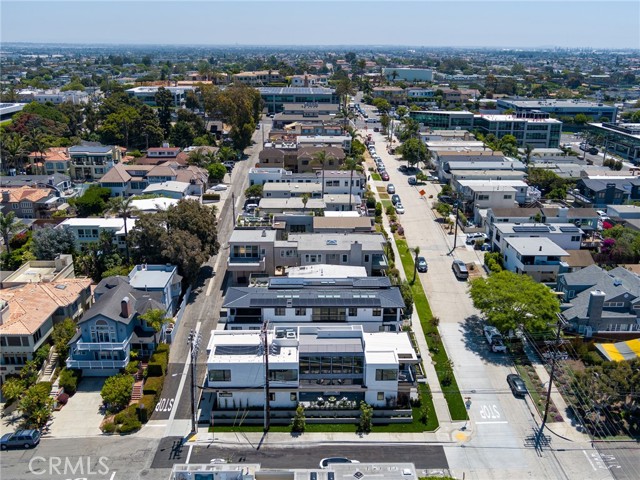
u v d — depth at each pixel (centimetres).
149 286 7525
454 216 12088
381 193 13538
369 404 6178
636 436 5862
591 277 8206
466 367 6969
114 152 14788
